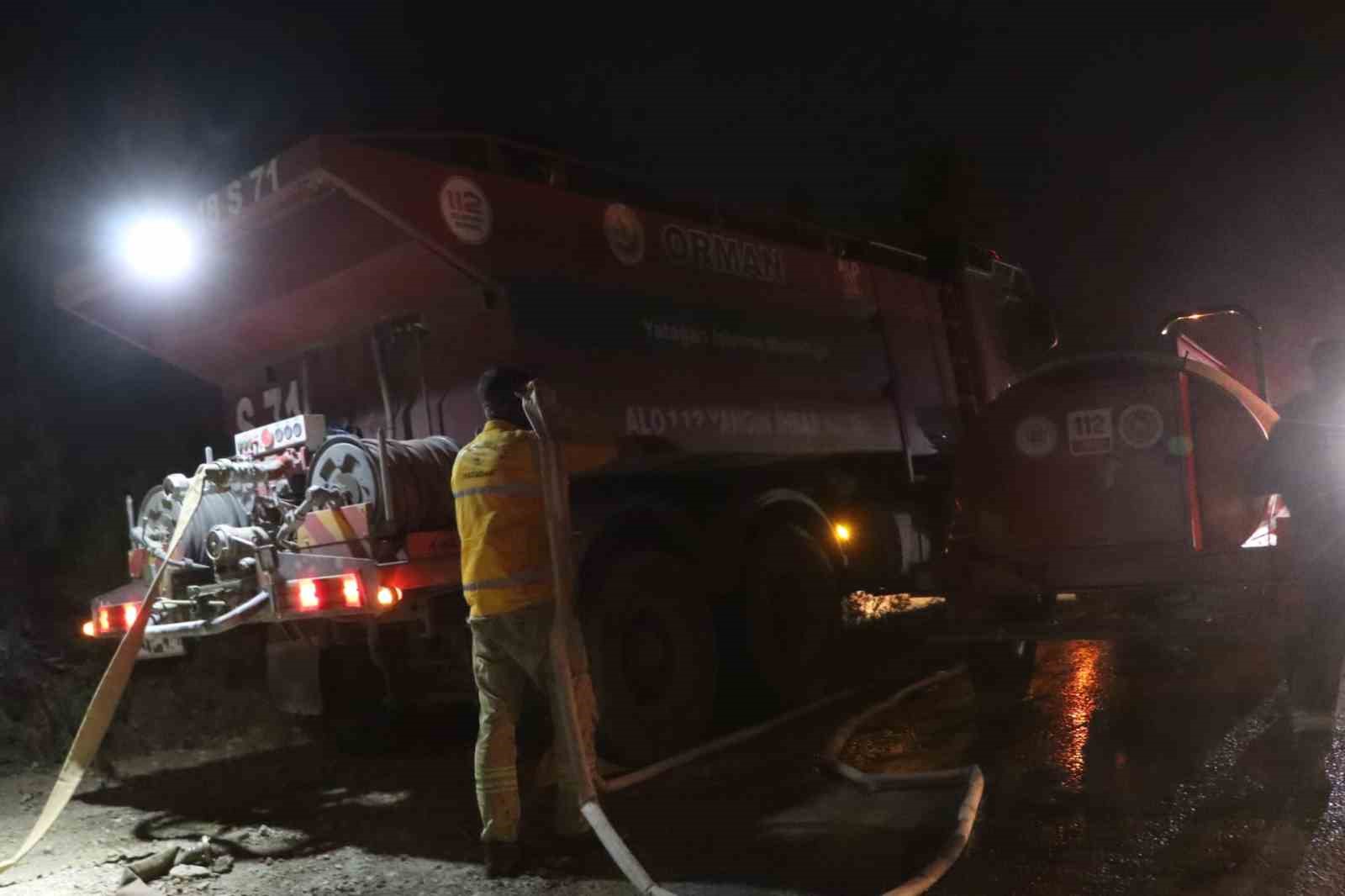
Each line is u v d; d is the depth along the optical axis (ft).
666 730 22.11
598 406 21.71
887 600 39.86
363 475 19.17
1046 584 22.06
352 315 22.15
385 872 16.28
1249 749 18.93
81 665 28.48
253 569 19.48
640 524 22.63
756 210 26.91
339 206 19.48
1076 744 20.04
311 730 24.52
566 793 16.53
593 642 20.93
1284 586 19.19
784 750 21.38
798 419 26.96
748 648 24.52
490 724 15.92
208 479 19.97
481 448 16.10
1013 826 15.97
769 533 25.57
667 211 25.02
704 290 24.90
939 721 22.53
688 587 23.20
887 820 16.63
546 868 15.89
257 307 22.88
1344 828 15.06
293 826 18.94
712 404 24.41
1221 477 21.30
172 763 24.31
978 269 35.50
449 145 20.76
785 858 15.47
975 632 22.34
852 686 27.30
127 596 21.74
